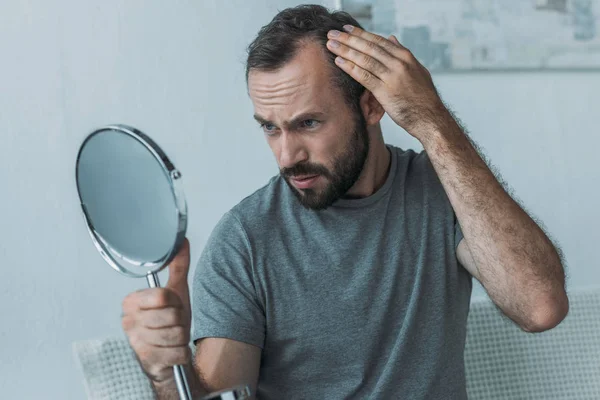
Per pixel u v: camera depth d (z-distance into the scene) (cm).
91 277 217
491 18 245
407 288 142
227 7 226
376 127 144
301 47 127
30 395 212
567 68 254
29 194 214
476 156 140
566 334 154
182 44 223
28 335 212
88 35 218
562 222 256
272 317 138
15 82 213
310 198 133
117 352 132
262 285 138
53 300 214
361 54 131
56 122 216
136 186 80
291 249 141
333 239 141
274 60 125
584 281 257
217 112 226
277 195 146
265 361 142
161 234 80
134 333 86
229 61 227
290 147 129
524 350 152
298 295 139
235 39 227
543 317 140
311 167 130
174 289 93
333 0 232
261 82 127
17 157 213
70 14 217
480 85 247
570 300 156
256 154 229
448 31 241
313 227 142
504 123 250
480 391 149
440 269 145
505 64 247
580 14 254
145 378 132
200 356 134
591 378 153
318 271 140
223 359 133
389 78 133
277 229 142
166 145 221
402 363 140
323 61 128
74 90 217
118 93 219
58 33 216
